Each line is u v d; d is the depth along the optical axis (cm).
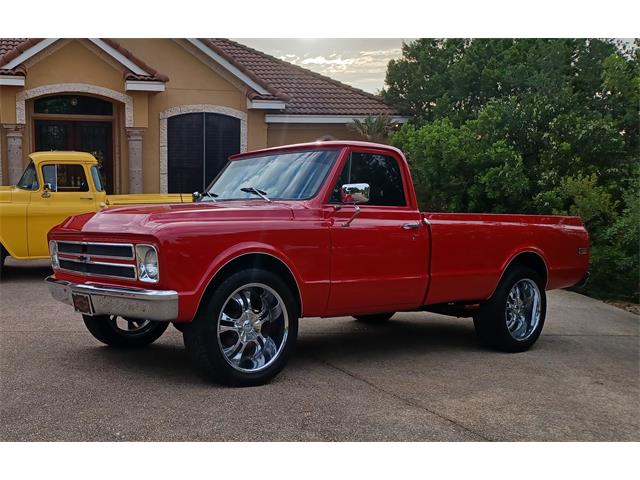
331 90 2041
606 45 1633
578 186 1180
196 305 477
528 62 2139
